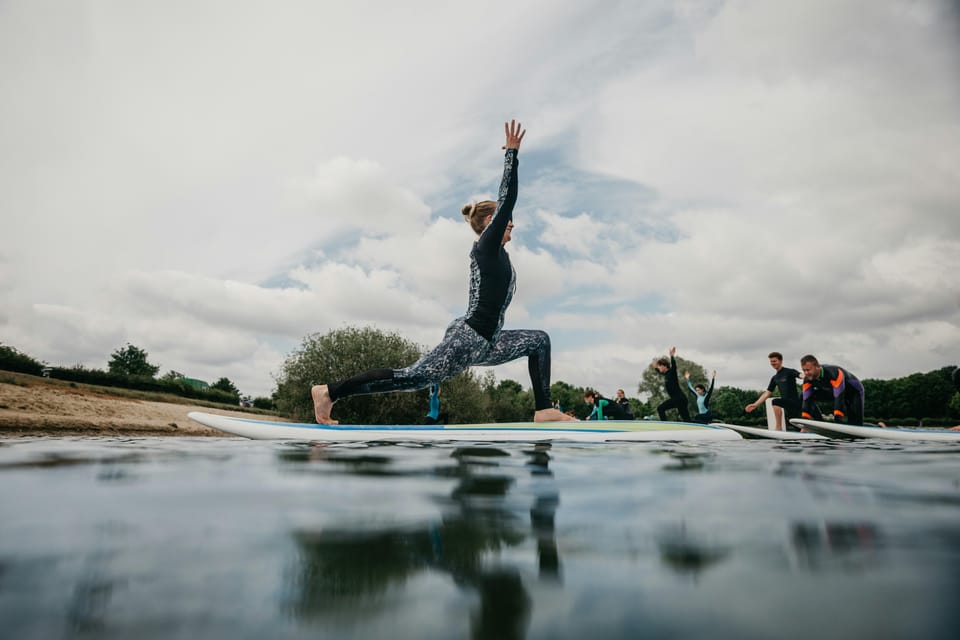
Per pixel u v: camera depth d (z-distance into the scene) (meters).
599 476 1.61
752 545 0.75
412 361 19.59
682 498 1.18
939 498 1.18
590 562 0.68
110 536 0.81
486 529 0.87
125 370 50.44
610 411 10.46
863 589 0.56
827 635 0.44
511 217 4.86
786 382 7.89
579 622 0.47
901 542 0.77
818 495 1.23
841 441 4.88
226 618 0.49
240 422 4.32
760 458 2.38
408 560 0.69
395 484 1.40
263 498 1.16
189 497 1.17
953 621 0.47
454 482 1.45
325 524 0.90
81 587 0.57
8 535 0.81
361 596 0.55
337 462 2.02
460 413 19.89
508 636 0.44
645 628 0.46
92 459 2.01
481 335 4.66
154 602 0.53
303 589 0.57
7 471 1.61
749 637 0.43
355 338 19.31
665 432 4.93
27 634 0.44
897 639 0.43
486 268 4.65
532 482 1.45
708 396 9.98
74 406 16.83
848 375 6.15
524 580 0.60
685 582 0.59
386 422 18.22
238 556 0.70
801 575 0.61
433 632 0.45
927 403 58.06
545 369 5.38
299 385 18.61
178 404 24.98
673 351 10.12
